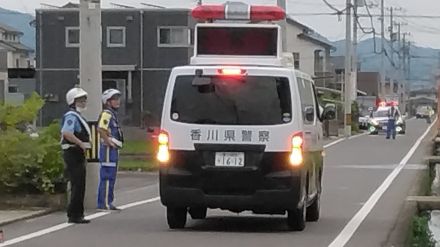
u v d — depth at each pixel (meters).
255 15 19.00
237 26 18.64
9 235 16.81
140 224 18.69
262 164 17.00
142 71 75.12
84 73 20.78
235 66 17.33
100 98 20.91
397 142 62.84
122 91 75.50
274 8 18.98
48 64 75.75
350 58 82.19
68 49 75.38
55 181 21.06
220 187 17.08
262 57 18.34
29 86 78.62
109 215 20.28
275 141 16.97
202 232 17.52
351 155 46.53
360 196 25.39
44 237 16.58
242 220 19.81
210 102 17.19
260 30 18.55
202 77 17.28
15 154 20.73
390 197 25.11
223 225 18.78
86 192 21.16
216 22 19.06
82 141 18.62
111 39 75.62
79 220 18.72
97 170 21.11
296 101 17.14
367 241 16.33
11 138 20.75
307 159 17.77
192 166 17.14
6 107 21.59
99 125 20.80
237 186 17.05
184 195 17.14
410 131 89.56
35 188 21.00
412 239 15.88
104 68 75.31
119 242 16.00
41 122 74.69
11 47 113.31
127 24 75.25
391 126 69.25
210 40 18.67
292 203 17.03
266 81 17.17
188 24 74.50
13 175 20.78
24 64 116.56
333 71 131.75
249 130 17.02
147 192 26.69
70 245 15.60
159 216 20.17
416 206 16.33
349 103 75.50
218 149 17.08
